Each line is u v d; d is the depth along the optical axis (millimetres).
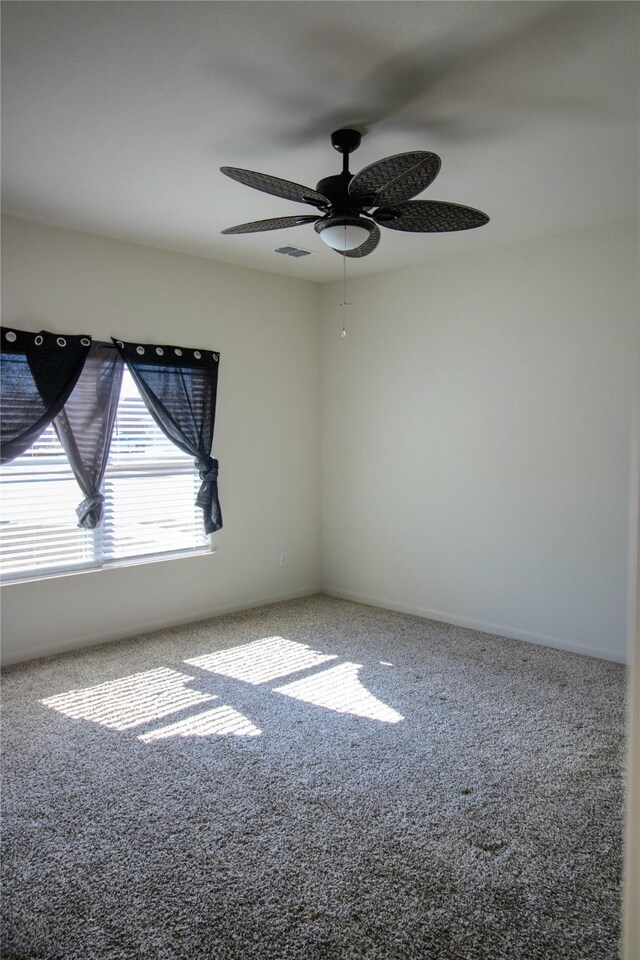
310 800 2457
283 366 5215
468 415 4531
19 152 2818
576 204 3477
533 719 3158
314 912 1889
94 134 2645
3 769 2672
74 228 3914
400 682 3613
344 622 4734
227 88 2289
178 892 1969
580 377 3977
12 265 3711
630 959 470
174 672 3744
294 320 5273
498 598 4449
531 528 4254
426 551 4836
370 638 4375
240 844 2195
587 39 1999
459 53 2078
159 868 2076
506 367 4312
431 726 3080
